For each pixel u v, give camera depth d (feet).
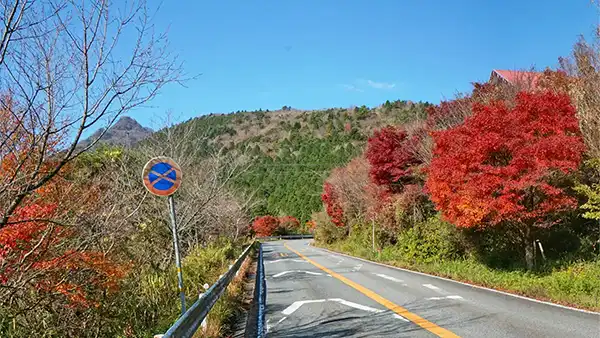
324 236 152.25
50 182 23.70
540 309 28.53
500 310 28.53
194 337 21.24
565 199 40.27
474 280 44.68
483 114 43.96
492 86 74.08
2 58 14.60
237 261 50.19
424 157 78.84
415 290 39.47
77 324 29.22
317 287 43.73
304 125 444.55
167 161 22.48
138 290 33.63
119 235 31.65
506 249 53.42
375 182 92.12
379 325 25.18
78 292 26.27
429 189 49.06
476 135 43.29
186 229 56.18
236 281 45.06
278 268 68.39
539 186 40.81
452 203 43.70
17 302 26.17
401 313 28.48
